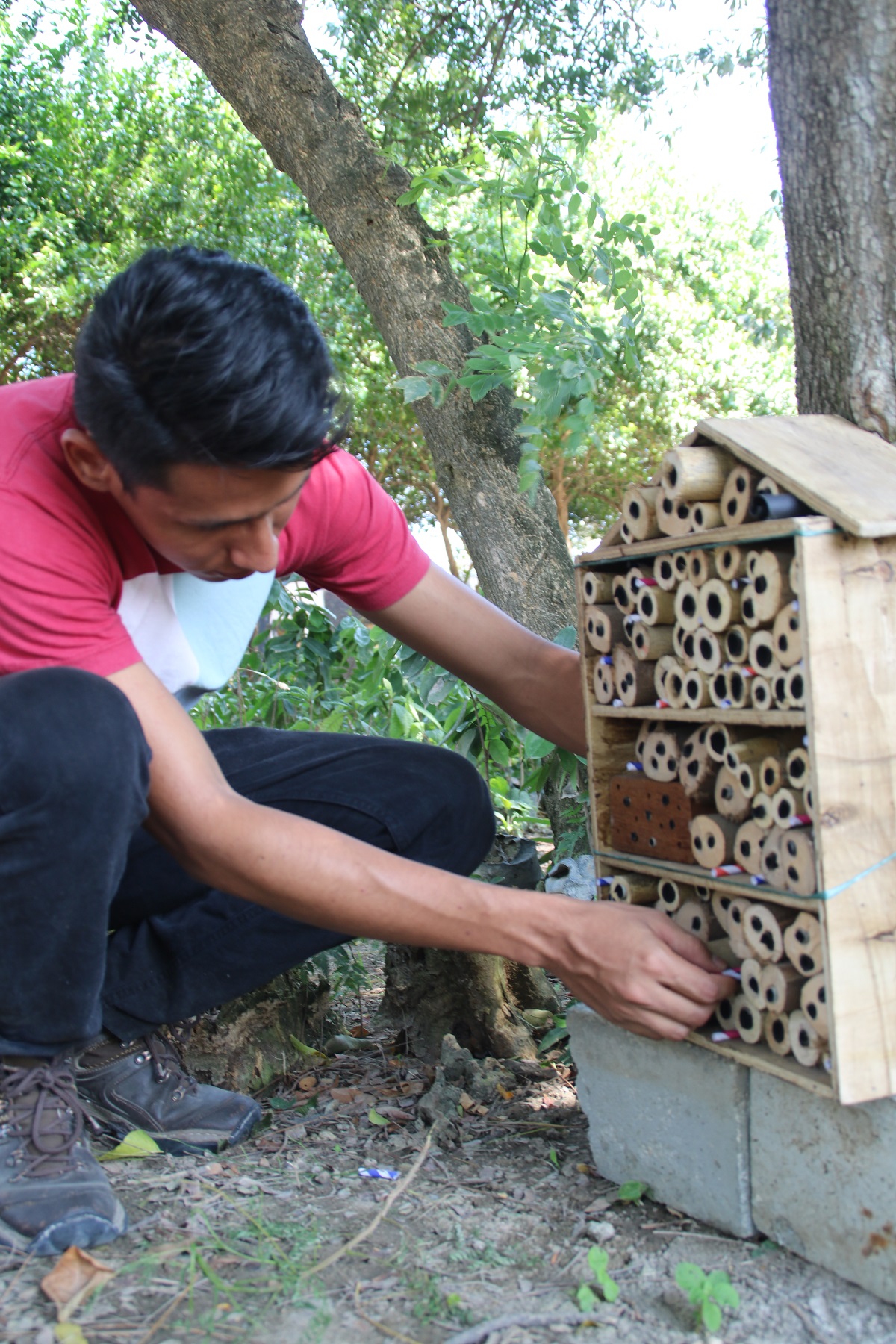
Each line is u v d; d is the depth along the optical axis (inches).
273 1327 51.0
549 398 112.0
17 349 455.8
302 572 78.0
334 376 54.3
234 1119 73.4
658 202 454.9
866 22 65.2
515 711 80.2
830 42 66.4
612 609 66.6
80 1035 60.2
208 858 59.4
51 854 55.1
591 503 583.8
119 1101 72.3
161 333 48.1
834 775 52.0
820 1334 51.1
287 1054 88.4
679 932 60.8
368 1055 94.3
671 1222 62.8
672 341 439.8
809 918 54.1
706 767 60.2
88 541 59.7
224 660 74.9
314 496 71.2
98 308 51.8
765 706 55.8
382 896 59.4
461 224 238.1
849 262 67.2
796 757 54.5
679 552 60.7
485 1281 55.6
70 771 54.1
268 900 59.9
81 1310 51.7
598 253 135.8
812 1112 56.3
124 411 49.7
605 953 59.6
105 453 52.9
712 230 462.3
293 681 155.0
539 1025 97.2
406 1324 51.6
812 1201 56.8
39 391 63.4
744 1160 60.1
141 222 429.4
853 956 52.4
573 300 139.2
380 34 286.0
